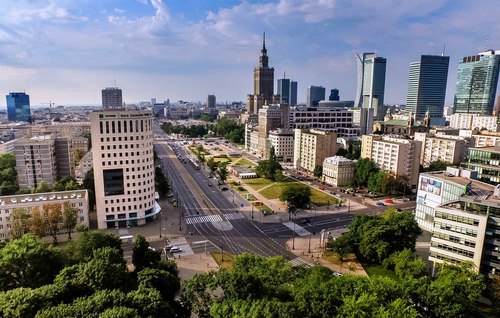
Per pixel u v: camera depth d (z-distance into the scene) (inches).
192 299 3484.3
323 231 6063.0
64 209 5944.9
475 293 3577.8
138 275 3796.8
